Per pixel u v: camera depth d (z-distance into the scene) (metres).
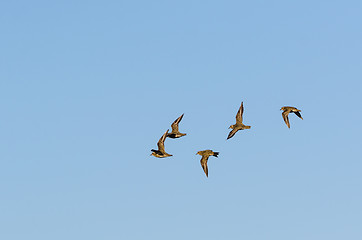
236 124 62.03
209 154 60.72
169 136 61.53
